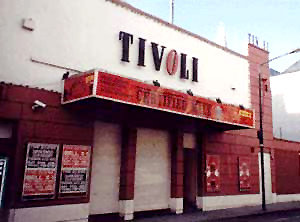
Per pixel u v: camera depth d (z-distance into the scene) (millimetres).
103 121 13055
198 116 13031
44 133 10898
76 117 11797
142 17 14414
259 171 19672
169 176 15258
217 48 18219
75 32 12070
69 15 11992
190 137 16469
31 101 10734
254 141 19703
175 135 15406
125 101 10484
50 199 10758
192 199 16484
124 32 13539
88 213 11648
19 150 10305
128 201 12867
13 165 10203
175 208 14641
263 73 21469
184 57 15859
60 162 11164
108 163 13023
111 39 13125
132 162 13297
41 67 11078
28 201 10266
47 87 11148
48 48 11305
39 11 11250
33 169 10477
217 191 16734
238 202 17797
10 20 10586
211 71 17531
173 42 15633
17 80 10516
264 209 16406
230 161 17859
